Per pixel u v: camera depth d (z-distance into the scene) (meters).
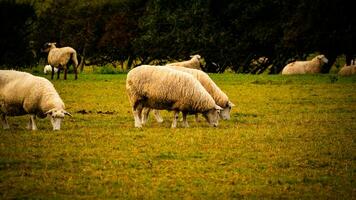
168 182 17.05
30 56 64.06
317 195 16.06
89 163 19.02
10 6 62.31
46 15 77.62
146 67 25.67
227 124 27.39
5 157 19.52
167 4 71.00
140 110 26.03
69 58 50.19
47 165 18.69
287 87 44.75
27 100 24.27
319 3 57.91
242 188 16.62
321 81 48.44
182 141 22.47
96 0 78.38
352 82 47.75
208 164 19.08
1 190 16.00
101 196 15.73
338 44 59.38
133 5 78.38
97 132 24.34
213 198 15.73
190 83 25.58
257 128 26.08
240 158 20.00
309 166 19.14
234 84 47.00
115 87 45.09
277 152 20.95
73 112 31.56
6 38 61.91
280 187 16.77
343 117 29.97
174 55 69.56
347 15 58.06
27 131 24.44
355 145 22.28
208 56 67.94
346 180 17.50
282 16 64.38
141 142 22.22
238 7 66.31
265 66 71.44
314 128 26.16
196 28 68.12
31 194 15.75
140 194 15.90
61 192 16.02
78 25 77.50
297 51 65.00
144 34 74.25
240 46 66.25
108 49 75.75
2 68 62.44
